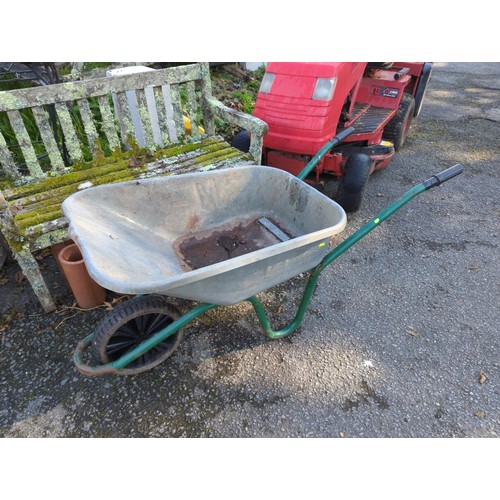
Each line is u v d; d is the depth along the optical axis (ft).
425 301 8.26
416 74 14.24
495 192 12.14
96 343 5.54
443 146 15.12
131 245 6.06
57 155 8.07
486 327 7.68
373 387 6.59
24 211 7.09
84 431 5.98
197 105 10.03
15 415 6.15
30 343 7.19
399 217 10.87
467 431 6.03
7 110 7.11
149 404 6.31
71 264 6.94
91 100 12.26
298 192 6.82
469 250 9.71
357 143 11.41
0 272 8.75
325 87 8.93
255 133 8.74
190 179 6.82
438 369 6.89
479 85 22.49
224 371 6.80
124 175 8.29
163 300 5.80
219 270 4.60
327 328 7.62
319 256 6.03
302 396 6.45
